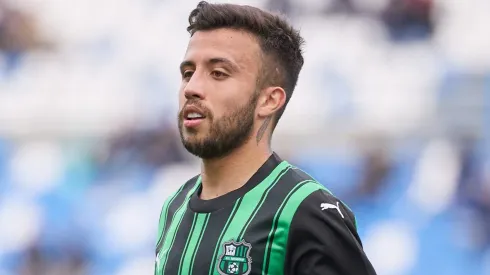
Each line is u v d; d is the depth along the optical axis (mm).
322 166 33500
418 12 37344
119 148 35750
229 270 7742
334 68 36375
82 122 37125
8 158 36562
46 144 37000
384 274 30016
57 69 39688
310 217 7770
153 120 36719
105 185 34938
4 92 39062
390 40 37344
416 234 30188
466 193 30547
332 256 7668
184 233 8250
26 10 41188
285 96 8516
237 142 8219
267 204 7973
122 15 41062
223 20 8344
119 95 37938
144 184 34531
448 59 36031
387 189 31672
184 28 40219
